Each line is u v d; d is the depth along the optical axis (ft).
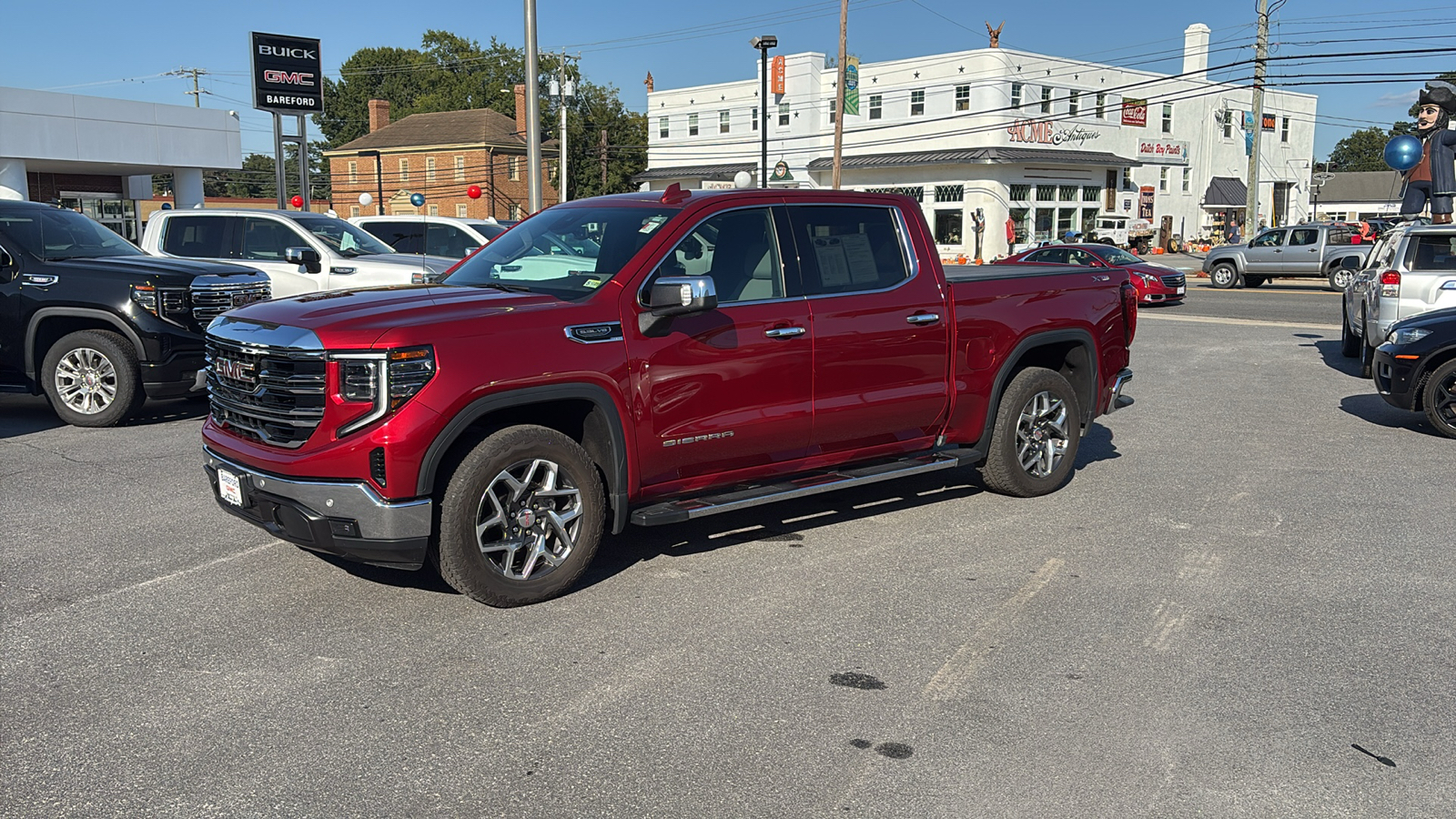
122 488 22.72
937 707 12.66
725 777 11.03
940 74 159.84
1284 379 40.96
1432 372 29.37
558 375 15.42
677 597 16.39
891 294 19.29
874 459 20.25
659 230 16.96
